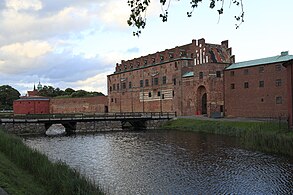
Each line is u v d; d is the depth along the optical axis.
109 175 22.38
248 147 32.34
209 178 21.17
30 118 50.81
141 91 80.50
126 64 90.12
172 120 60.34
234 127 43.47
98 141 40.66
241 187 19.08
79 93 122.06
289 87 36.53
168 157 28.69
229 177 21.33
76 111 101.06
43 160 19.03
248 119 50.53
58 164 19.12
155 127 60.00
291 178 20.66
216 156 28.55
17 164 18.47
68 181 15.48
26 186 13.68
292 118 35.38
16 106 99.75
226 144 35.19
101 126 56.69
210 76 59.66
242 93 55.72
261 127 37.62
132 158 28.55
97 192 15.59
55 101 103.31
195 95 63.69
